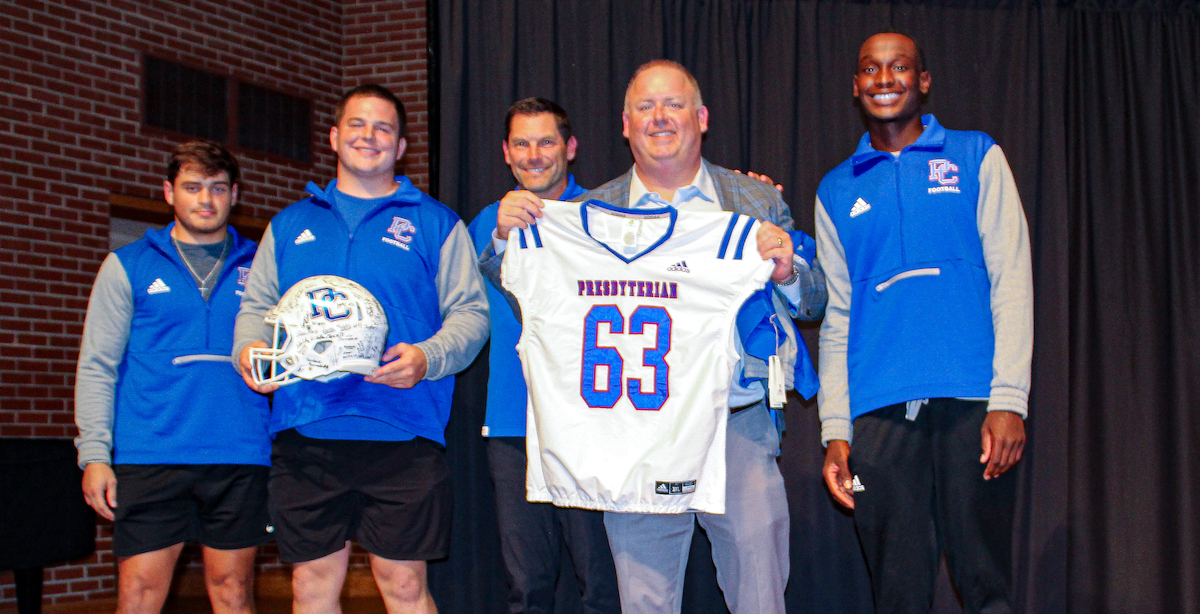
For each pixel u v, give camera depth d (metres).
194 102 5.71
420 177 6.00
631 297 2.09
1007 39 3.32
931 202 2.33
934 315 2.26
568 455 2.06
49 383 5.05
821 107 3.34
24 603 2.90
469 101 3.30
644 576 2.24
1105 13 3.37
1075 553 3.16
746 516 2.17
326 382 2.15
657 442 2.04
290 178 6.10
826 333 2.48
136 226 5.88
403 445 2.20
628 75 3.34
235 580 2.58
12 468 2.81
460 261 2.38
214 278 2.62
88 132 5.26
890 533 2.23
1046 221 3.21
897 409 2.28
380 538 2.17
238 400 2.57
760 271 2.04
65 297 5.14
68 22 5.19
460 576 3.17
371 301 2.10
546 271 2.13
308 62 6.18
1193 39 3.37
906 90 2.39
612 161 3.31
